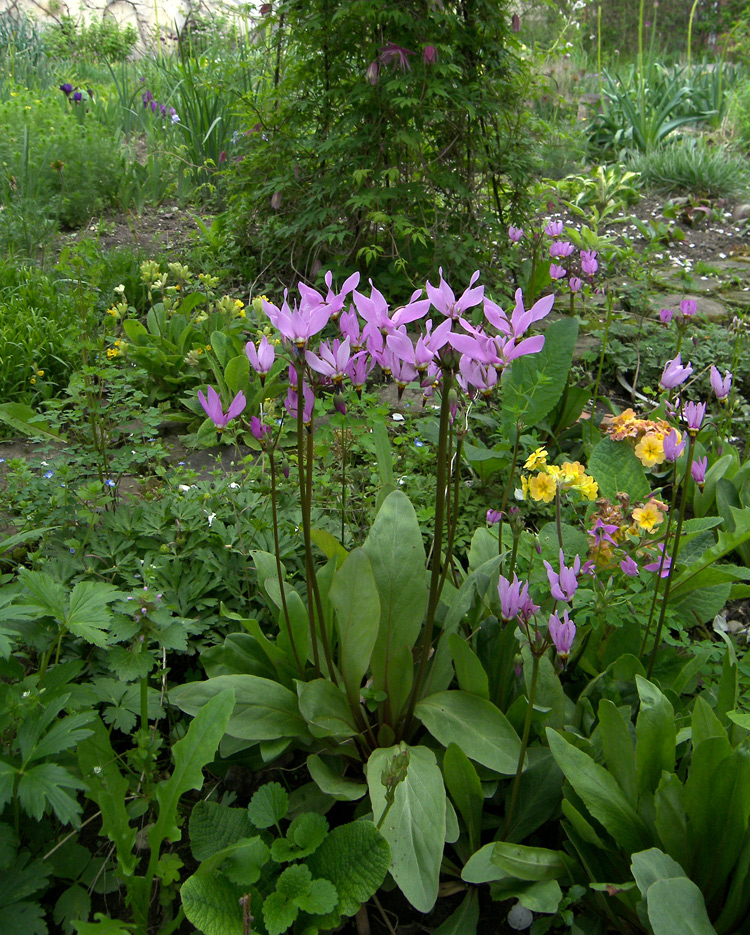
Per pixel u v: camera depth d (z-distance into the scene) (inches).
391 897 71.0
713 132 378.6
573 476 82.3
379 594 76.2
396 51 164.7
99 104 340.2
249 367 136.0
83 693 71.6
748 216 292.5
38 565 92.9
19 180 249.4
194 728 62.1
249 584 97.3
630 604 81.6
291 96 200.2
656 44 565.0
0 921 58.9
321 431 123.2
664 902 53.3
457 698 72.7
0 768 59.6
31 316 164.9
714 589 93.8
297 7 179.0
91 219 260.1
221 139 287.6
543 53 231.9
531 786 71.7
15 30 417.1
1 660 72.5
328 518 108.9
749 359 163.6
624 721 68.1
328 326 162.4
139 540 100.8
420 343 60.4
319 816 65.6
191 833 67.3
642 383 165.3
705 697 82.2
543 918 65.3
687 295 210.4
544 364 114.2
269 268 206.1
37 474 123.3
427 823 62.6
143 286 188.9
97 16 535.5
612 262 210.7
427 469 128.2
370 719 80.2
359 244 190.4
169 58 440.8
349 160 181.9
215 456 138.9
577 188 301.3
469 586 79.8
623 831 62.1
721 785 59.3
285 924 57.7
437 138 192.9
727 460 120.2
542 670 75.7
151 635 75.5
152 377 156.3
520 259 200.4
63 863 67.5
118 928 58.4
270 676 80.4
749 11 545.0
